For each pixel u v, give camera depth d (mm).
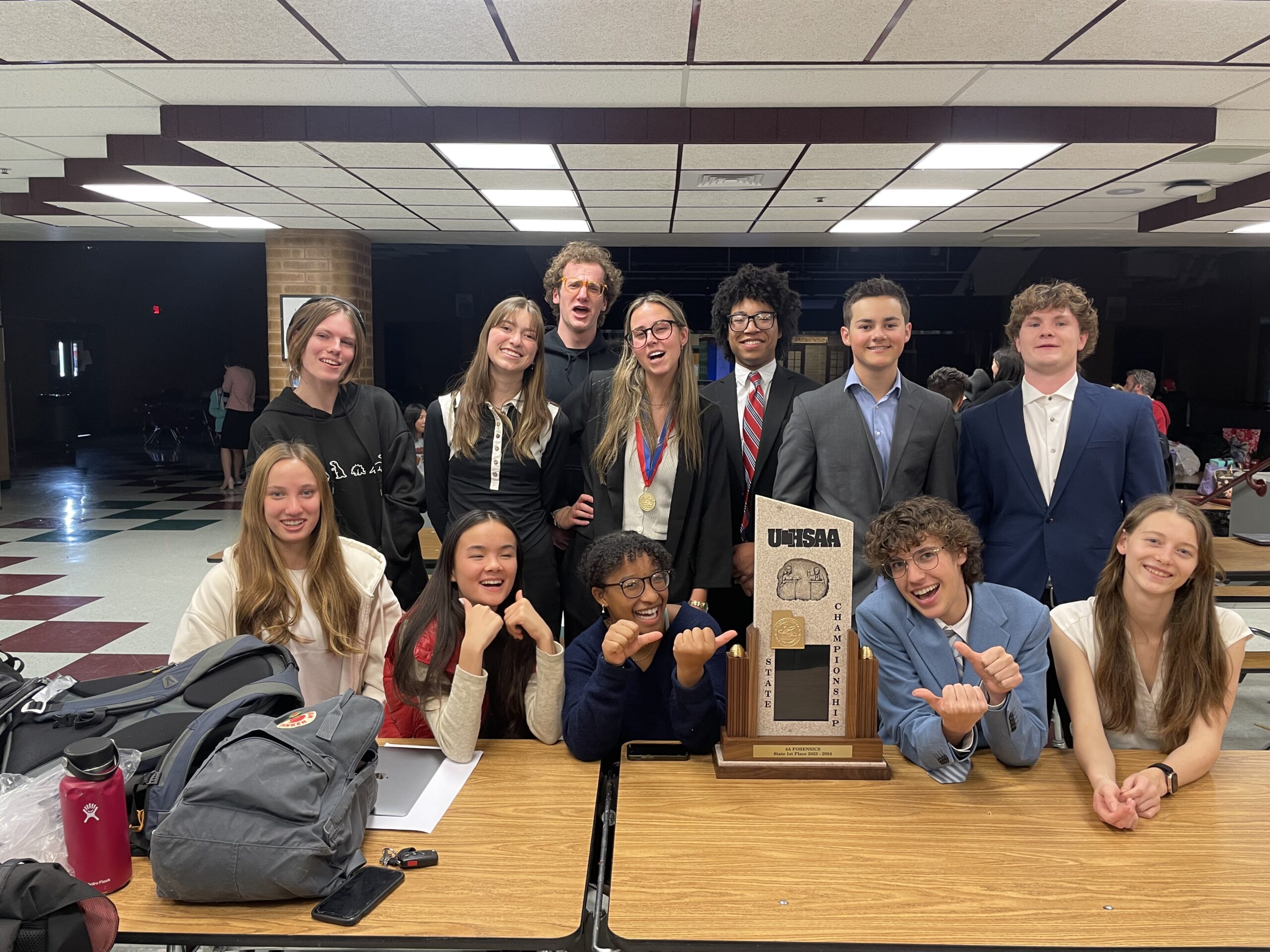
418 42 3223
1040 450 2256
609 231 7387
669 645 1724
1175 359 12133
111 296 16094
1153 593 1609
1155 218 6516
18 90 3846
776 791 1477
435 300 12164
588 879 1243
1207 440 9422
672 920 1113
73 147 5070
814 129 4098
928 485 2256
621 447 2285
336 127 4125
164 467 12242
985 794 1474
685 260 9938
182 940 1090
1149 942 1079
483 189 5586
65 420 13867
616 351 2951
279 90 3842
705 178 5164
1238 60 3342
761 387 2582
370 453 2453
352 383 2492
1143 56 3320
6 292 13852
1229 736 3281
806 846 1297
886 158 4559
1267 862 1268
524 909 1147
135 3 2863
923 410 2232
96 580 5520
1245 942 1080
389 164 4797
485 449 2371
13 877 979
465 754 1600
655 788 1487
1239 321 11711
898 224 7008
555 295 2830
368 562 2023
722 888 1187
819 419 2273
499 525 1741
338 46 3258
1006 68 3496
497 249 11445
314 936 1089
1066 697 1715
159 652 4113
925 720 1542
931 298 10641
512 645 1801
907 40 3186
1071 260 10781
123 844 1197
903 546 1626
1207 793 1492
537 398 2381
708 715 1580
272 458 1828
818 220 6766
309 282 7672
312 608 1895
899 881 1206
